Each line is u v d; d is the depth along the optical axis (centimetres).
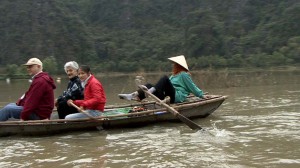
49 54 8050
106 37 9556
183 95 926
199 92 928
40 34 8244
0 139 751
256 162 537
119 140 712
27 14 8431
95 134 776
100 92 809
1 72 6328
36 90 775
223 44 7700
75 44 8444
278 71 4350
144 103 938
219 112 1026
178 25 9838
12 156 614
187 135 741
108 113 897
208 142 671
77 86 834
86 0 10969
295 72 3928
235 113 997
